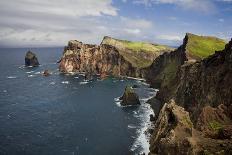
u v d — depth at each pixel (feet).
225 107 199.62
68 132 329.72
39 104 461.78
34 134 323.98
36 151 278.46
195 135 178.81
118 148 282.15
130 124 355.15
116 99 492.54
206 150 148.66
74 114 403.54
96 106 446.60
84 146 289.33
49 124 359.05
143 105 450.71
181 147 167.43
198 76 313.94
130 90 460.14
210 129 179.32
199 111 266.57
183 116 211.82
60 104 461.37
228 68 255.09
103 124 357.20
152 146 230.48
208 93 265.54
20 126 351.25
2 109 430.20
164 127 223.71
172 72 528.63
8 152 275.80
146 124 354.33
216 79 265.75
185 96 328.29
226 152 142.31
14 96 520.01
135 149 277.85
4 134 322.96
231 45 266.98
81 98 502.79
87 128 342.85
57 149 282.56
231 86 234.38
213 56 301.22
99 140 303.68
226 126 175.73
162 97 446.60
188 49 498.28
